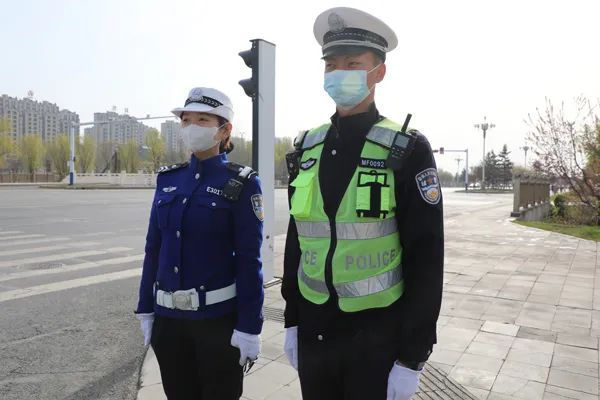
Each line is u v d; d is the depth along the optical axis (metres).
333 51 1.89
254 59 5.82
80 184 54.91
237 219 2.30
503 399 3.28
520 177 18.73
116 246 9.92
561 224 16.78
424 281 1.71
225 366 2.30
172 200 2.34
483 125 60.53
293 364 2.07
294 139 2.18
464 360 3.96
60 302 5.80
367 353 1.76
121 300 5.92
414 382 1.73
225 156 2.53
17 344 4.44
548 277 7.20
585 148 17.16
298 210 1.88
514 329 4.74
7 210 18.38
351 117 1.91
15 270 7.49
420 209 1.72
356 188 1.77
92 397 3.46
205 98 2.34
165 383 2.38
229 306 2.31
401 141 1.75
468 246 10.53
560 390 3.41
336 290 1.79
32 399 3.41
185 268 2.27
